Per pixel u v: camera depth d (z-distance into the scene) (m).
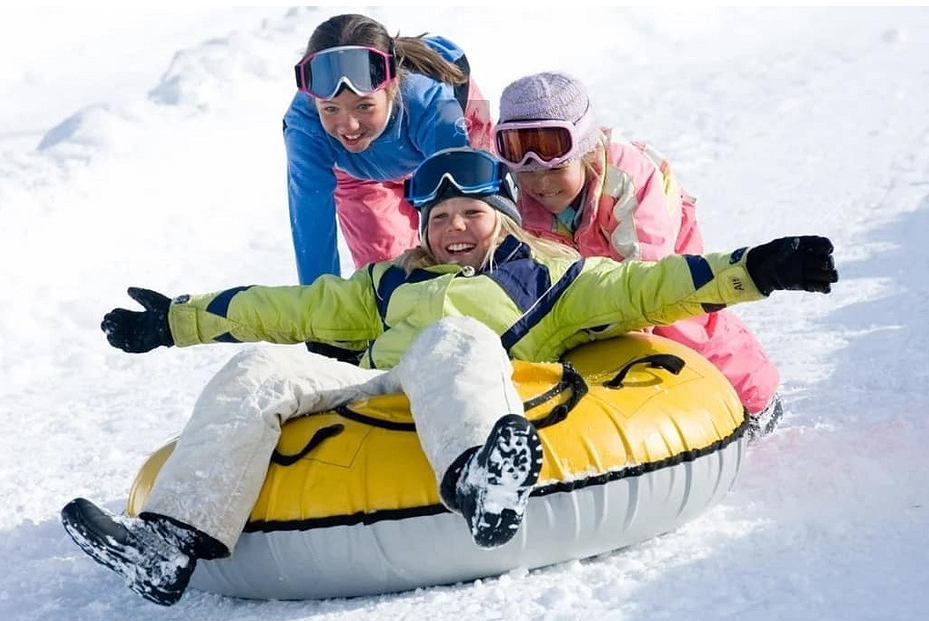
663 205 6.35
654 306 5.40
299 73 6.60
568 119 6.09
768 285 5.07
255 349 5.04
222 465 4.72
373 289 5.75
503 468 4.18
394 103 6.84
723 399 5.39
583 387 5.02
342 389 5.10
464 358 4.64
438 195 5.52
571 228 6.45
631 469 4.85
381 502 4.68
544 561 4.90
